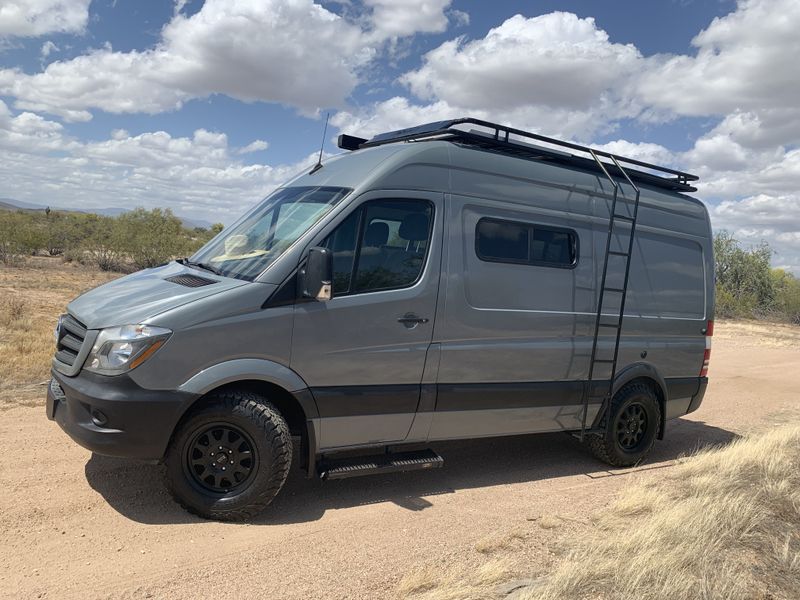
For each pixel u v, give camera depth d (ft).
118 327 13.93
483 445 22.57
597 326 19.38
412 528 14.98
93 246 94.63
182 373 13.96
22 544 12.91
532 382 18.93
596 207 20.34
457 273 17.35
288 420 16.16
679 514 14.62
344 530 14.65
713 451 23.15
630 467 21.42
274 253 15.55
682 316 22.59
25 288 58.65
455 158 17.63
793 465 18.99
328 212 15.79
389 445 17.04
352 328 15.74
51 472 16.62
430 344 17.03
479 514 16.12
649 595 11.37
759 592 11.93
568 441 23.90
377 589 12.00
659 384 21.81
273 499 16.17
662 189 22.86
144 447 13.84
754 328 81.10
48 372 26.76
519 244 18.66
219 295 14.42
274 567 12.67
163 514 14.78
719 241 112.68
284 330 14.89
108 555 12.73
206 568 12.47
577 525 15.52
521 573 12.64
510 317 18.24
